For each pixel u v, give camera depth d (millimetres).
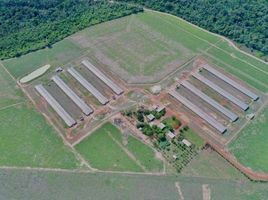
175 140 143625
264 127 147875
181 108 156625
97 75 174500
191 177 131875
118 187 130625
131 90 166250
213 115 152750
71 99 163625
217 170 133625
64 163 139000
